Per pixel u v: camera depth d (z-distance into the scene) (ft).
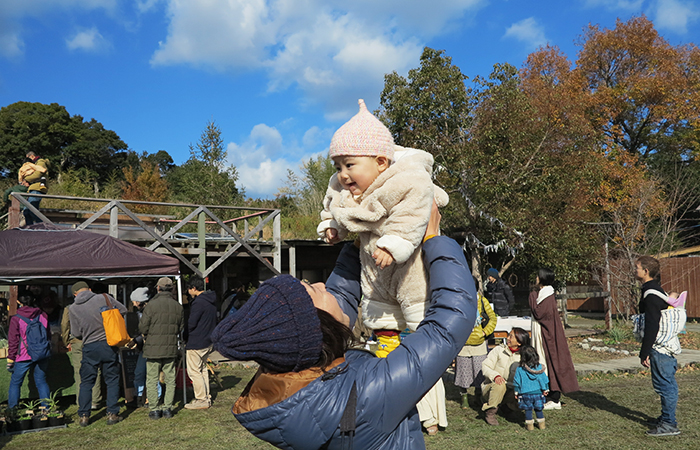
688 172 74.28
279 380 3.51
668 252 54.60
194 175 68.08
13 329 18.74
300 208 77.77
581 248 43.98
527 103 42.45
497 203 41.09
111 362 19.40
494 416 17.76
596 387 23.72
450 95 43.60
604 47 87.51
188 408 21.16
